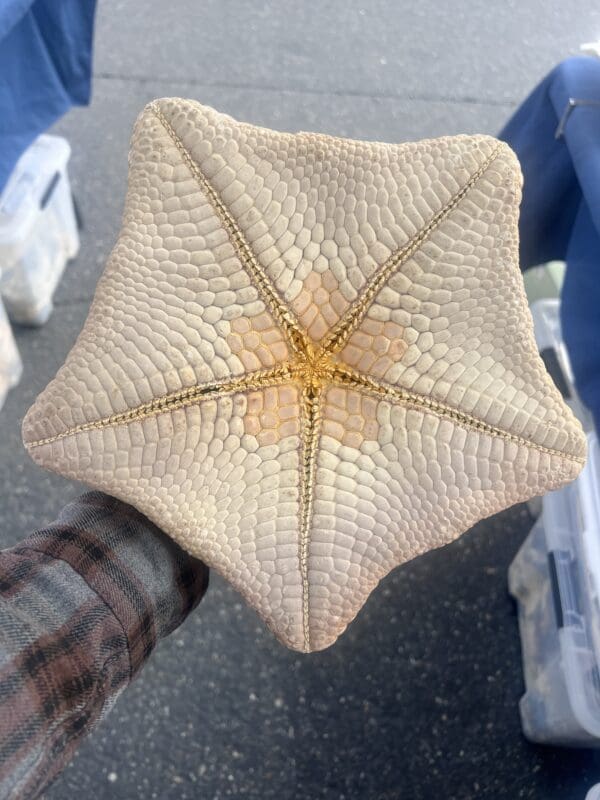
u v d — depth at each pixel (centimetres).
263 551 35
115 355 34
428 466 35
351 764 66
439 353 35
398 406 35
